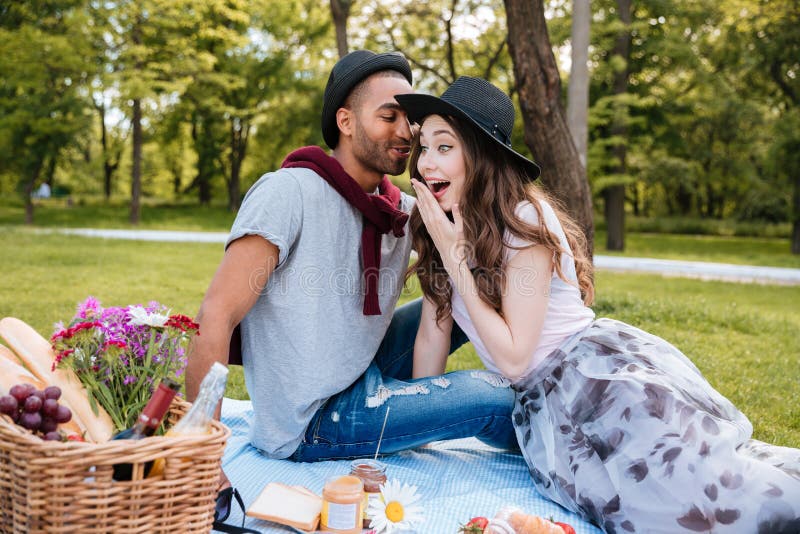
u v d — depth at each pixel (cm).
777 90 2595
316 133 2802
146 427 175
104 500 162
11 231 1802
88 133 2859
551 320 253
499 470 275
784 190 2739
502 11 1533
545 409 247
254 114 2952
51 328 612
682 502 210
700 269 1666
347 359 266
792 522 204
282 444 266
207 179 3484
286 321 255
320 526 216
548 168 650
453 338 304
